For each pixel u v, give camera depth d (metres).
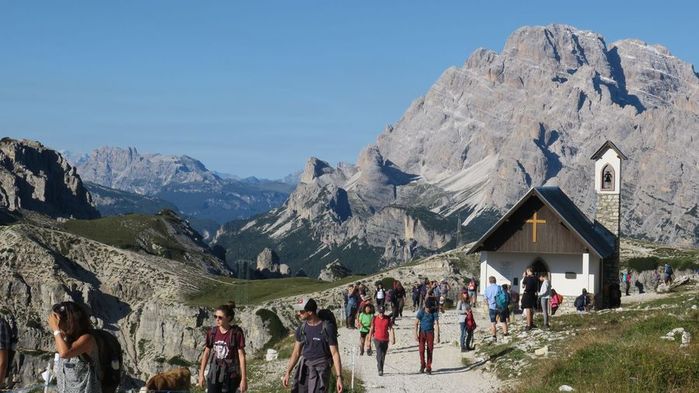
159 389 22.38
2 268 167.75
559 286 62.72
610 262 70.69
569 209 66.19
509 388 31.09
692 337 33.84
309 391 21.61
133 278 181.62
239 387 21.91
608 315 46.06
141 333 157.00
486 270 64.31
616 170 71.44
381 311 36.47
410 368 38.25
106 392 17.62
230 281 183.38
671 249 109.69
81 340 16.83
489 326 51.97
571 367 31.03
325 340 21.91
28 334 149.25
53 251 182.50
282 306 119.75
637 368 28.30
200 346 147.25
